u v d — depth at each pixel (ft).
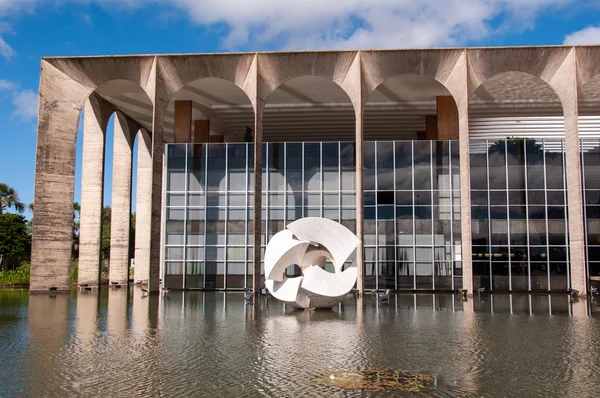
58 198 94.99
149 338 40.70
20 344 38.17
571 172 88.84
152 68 93.40
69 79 95.50
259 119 91.45
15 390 26.16
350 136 141.28
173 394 25.54
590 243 94.94
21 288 108.88
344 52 90.74
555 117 119.85
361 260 85.40
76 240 214.28
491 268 95.04
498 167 96.63
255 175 89.45
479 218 95.91
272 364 31.73
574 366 31.40
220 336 41.63
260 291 84.74
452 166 96.53
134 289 106.22
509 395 25.52
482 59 89.86
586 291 84.33
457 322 50.47
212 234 98.22
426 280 94.79
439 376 28.99
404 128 132.36
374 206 96.63
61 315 55.72
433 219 95.81
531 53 88.99
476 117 119.96
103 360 32.81
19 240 157.48
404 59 90.99
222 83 101.50
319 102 113.19
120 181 122.72
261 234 97.25
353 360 32.83
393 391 26.08
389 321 51.03
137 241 133.39
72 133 95.96
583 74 89.61
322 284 59.98
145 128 134.62
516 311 61.00
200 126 123.85
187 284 97.86
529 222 95.45
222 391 26.04
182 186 99.60
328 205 97.30
